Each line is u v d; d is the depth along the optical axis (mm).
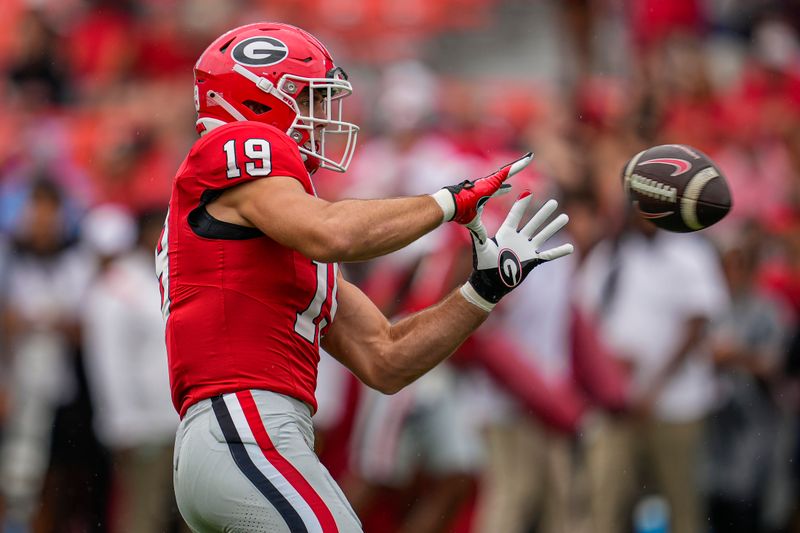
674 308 24125
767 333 26453
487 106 36500
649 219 13109
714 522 26031
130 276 23625
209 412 11367
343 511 11328
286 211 11055
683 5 37875
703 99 34562
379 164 30359
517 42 40156
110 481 24625
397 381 12852
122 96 35406
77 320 25500
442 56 40906
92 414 24672
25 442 25453
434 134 30359
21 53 36375
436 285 22047
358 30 40906
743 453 26062
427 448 22469
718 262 25406
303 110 12430
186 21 38000
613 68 36469
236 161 11359
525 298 23250
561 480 23188
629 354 24125
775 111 35406
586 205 25391
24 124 34688
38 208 26109
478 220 12062
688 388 24156
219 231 11500
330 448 23469
